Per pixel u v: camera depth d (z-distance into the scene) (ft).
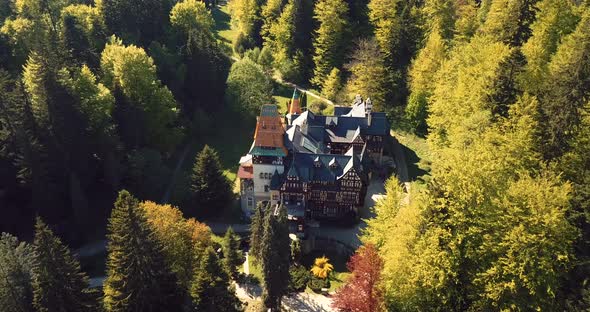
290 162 308.19
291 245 271.90
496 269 165.78
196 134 397.39
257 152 299.58
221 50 454.40
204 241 245.24
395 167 347.36
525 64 249.55
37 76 275.80
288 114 379.76
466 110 263.70
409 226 181.68
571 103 199.72
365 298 182.60
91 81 318.45
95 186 310.24
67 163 283.18
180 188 313.94
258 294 249.34
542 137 206.80
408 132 379.96
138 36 424.05
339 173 303.07
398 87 402.11
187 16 452.35
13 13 424.05
